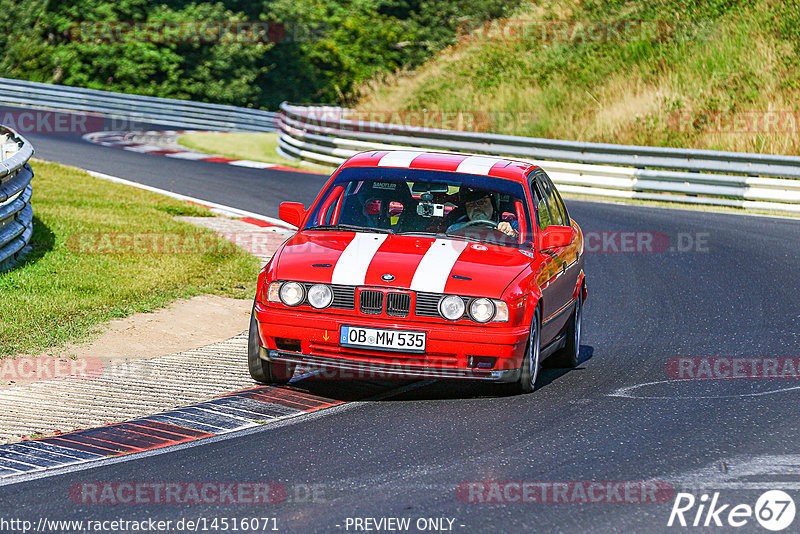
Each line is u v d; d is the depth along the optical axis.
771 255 51.69
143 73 154.88
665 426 23.94
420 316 25.34
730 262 50.09
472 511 18.03
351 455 21.39
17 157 41.41
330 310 25.61
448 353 25.33
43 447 21.92
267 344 26.20
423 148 84.06
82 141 99.50
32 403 25.12
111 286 38.12
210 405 25.48
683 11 110.44
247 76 165.00
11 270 38.84
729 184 69.81
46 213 51.38
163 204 60.00
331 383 28.02
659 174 72.50
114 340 31.77
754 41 100.56
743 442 22.67
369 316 25.47
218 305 37.84
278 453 21.53
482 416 24.70
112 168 78.38
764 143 83.75
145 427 23.50
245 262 45.25
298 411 25.11
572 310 31.41
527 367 26.45
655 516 17.95
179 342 32.38
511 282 26.06
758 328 36.62
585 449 21.97
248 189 71.38
